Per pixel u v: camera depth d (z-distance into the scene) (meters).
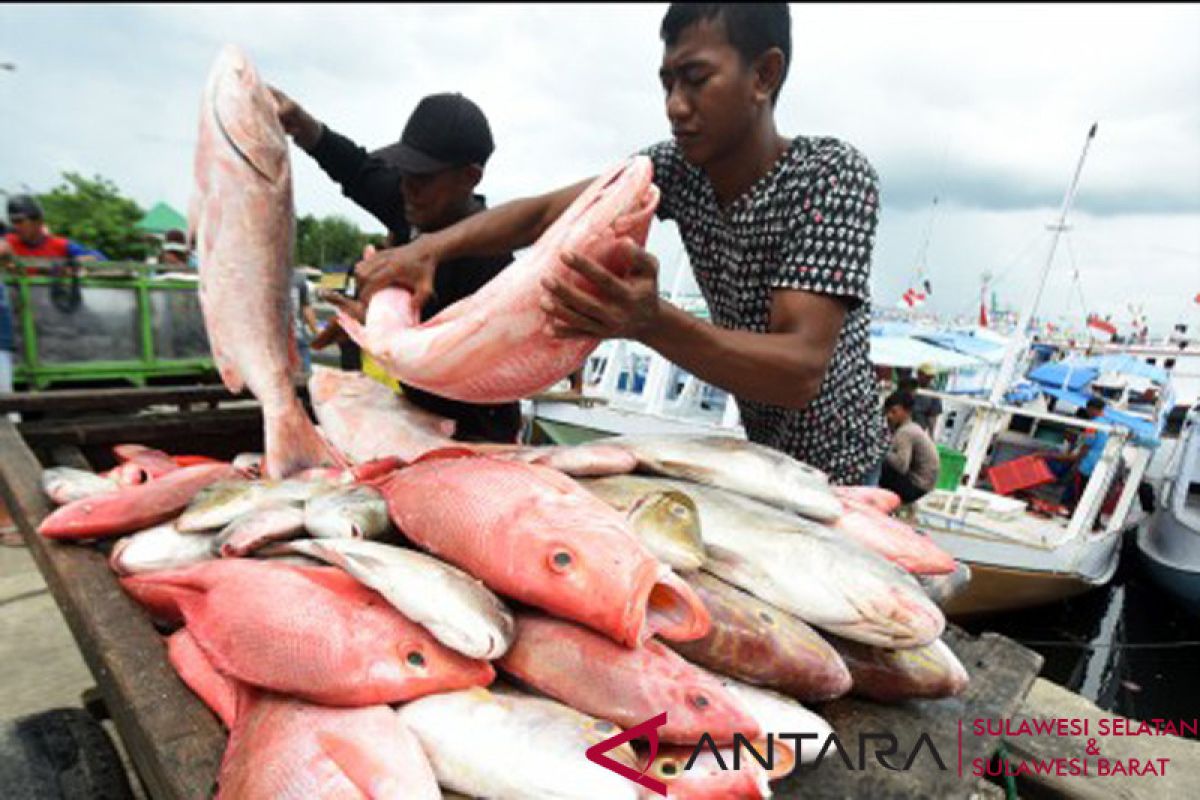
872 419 2.10
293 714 1.03
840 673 1.30
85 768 1.51
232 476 1.98
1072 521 7.25
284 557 1.39
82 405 2.94
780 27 1.53
